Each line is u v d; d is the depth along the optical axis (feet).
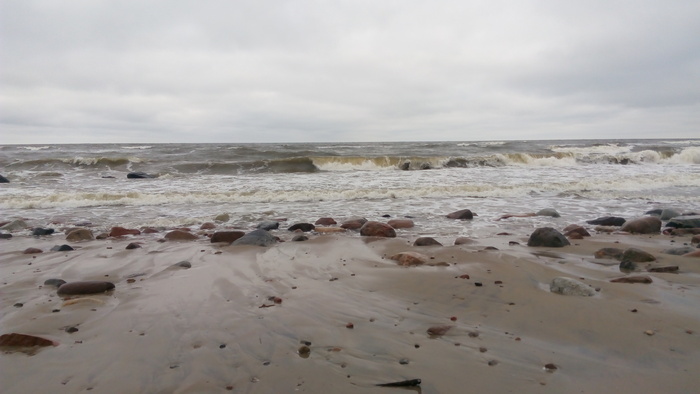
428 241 24.61
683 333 12.19
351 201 42.73
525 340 12.03
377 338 12.28
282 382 9.96
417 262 20.31
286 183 53.72
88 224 32.89
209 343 12.10
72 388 9.84
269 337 12.43
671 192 47.21
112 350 11.72
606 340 11.89
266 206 40.09
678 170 67.10
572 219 33.55
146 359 11.19
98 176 64.90
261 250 23.81
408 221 31.07
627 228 28.71
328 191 45.50
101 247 25.22
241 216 35.35
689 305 14.32
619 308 14.08
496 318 13.62
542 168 73.56
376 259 21.62
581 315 13.58
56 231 30.76
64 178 62.03
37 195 43.24
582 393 9.34
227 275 18.99
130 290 17.01
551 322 13.19
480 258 20.97
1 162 76.69
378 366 10.65
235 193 44.21
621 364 10.58
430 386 9.71
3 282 18.44
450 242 25.81
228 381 10.05
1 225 31.91
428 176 61.21
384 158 80.38
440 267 19.69
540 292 15.89
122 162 79.36
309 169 76.74
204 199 42.98
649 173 62.23
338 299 15.64
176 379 10.18
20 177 62.23
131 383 10.03
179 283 17.89
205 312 14.47
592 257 21.38
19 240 27.68
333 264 20.72
